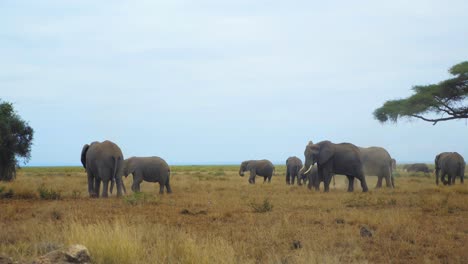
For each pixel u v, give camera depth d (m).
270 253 9.38
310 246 9.82
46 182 34.53
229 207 17.20
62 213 15.06
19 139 37.72
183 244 9.23
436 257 9.39
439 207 16.77
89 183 22.53
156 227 11.75
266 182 42.69
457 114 31.55
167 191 26.05
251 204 17.33
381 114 32.97
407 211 15.94
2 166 36.12
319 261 8.64
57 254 7.58
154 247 9.44
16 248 9.29
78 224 10.65
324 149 27.27
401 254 9.71
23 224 12.38
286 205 18.17
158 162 25.50
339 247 10.16
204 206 17.84
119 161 22.52
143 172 25.30
